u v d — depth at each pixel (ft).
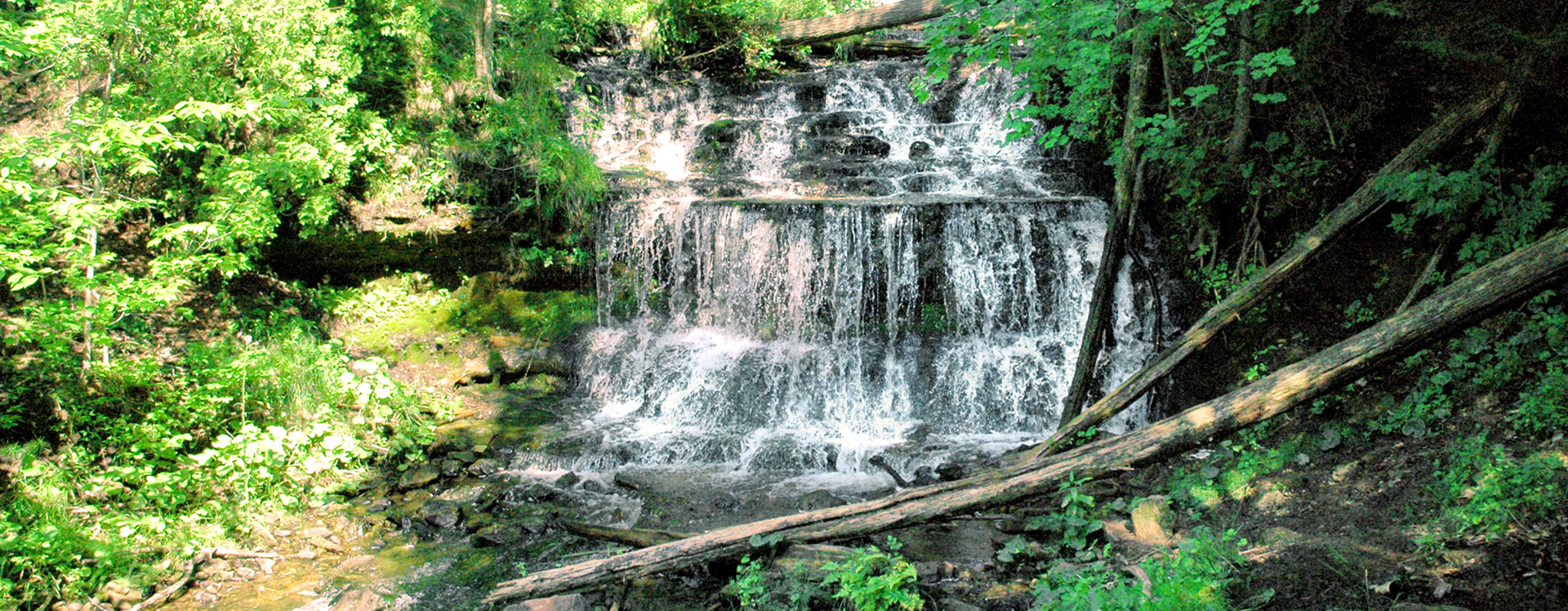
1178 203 28.91
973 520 18.99
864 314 30.68
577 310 33.35
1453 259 21.62
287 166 23.80
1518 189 20.44
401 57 34.27
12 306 22.89
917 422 28.27
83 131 19.45
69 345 22.65
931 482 23.39
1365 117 25.27
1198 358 25.76
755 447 26.35
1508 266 15.61
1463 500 14.99
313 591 18.10
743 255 31.63
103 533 18.56
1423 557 13.75
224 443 21.39
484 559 19.61
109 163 21.61
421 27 34.35
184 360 24.26
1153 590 13.07
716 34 48.19
